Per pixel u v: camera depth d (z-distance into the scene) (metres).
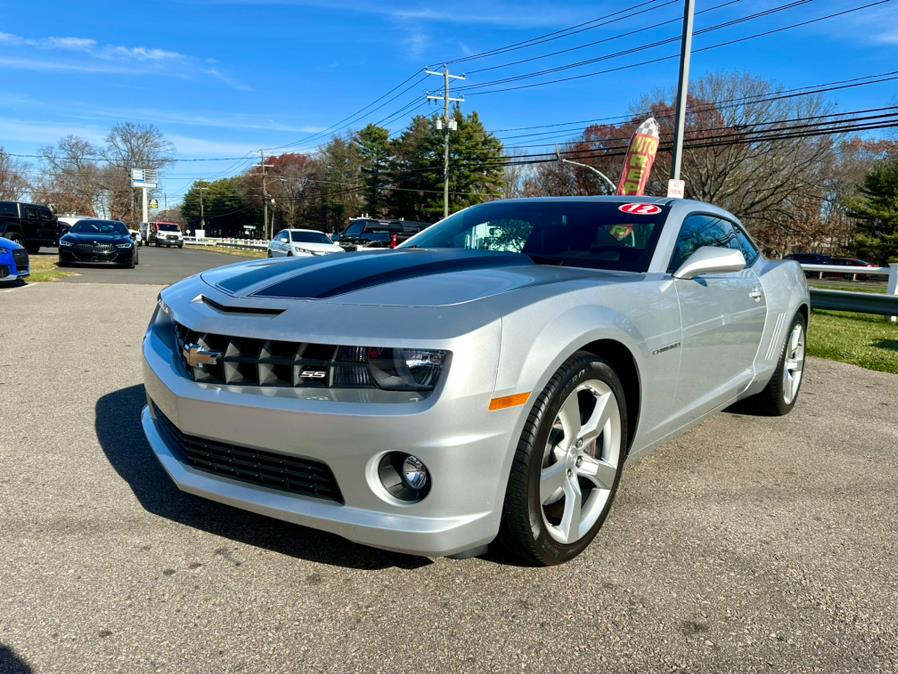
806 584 2.35
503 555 2.48
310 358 2.10
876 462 3.67
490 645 1.95
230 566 2.35
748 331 3.68
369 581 2.28
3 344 6.11
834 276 39.06
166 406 2.38
